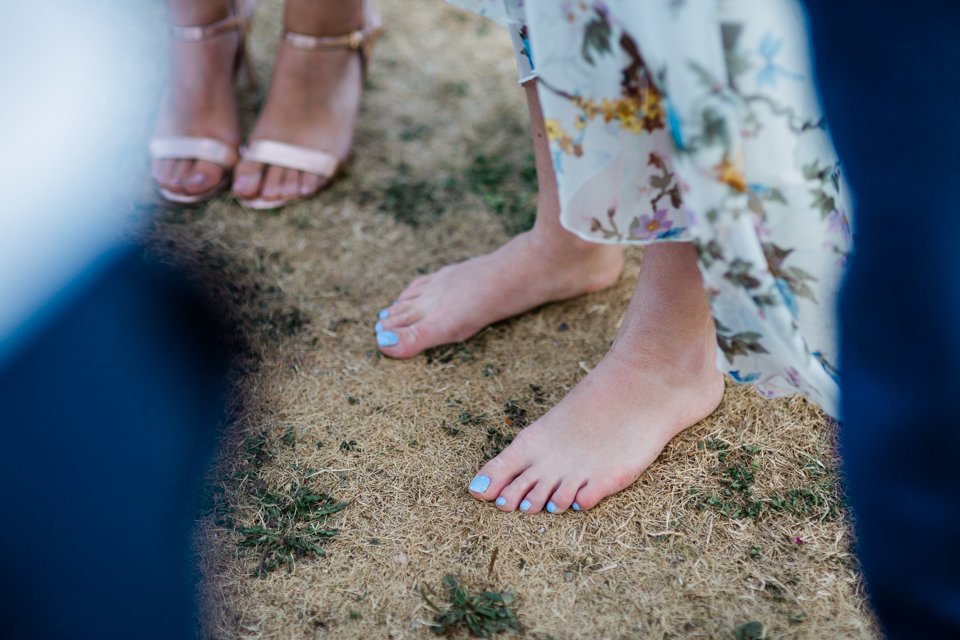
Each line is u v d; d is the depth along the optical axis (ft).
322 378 5.09
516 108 7.50
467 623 3.78
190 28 6.33
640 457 4.32
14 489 2.48
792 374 3.37
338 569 4.03
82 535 2.50
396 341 5.16
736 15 2.68
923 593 2.98
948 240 2.65
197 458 4.33
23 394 2.55
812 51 2.75
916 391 2.78
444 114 7.45
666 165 3.21
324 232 6.23
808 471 4.40
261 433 4.74
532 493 4.25
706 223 2.96
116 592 2.53
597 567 4.01
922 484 2.85
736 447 4.53
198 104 6.45
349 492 4.41
